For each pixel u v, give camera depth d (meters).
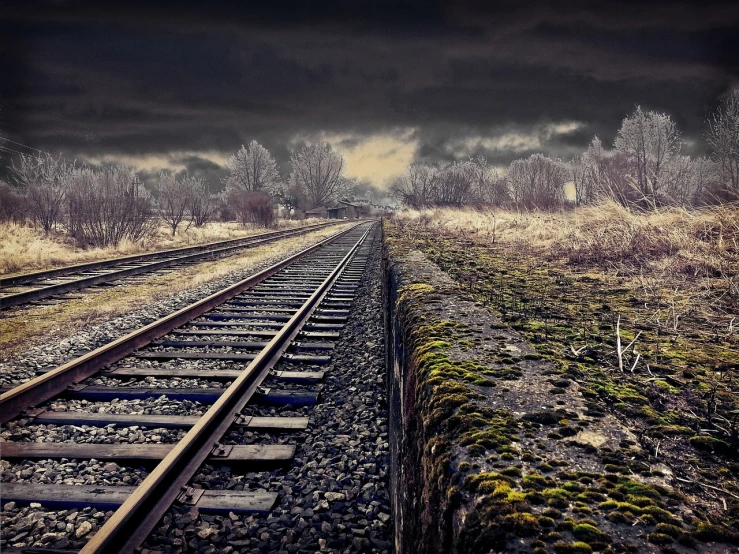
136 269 12.53
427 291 3.39
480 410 1.39
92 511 2.77
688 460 1.33
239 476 3.20
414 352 2.09
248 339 6.43
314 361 5.61
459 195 56.00
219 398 4.06
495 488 0.99
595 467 1.09
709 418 1.62
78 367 4.84
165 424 3.88
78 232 19.14
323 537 2.62
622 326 3.22
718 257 5.09
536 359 1.89
